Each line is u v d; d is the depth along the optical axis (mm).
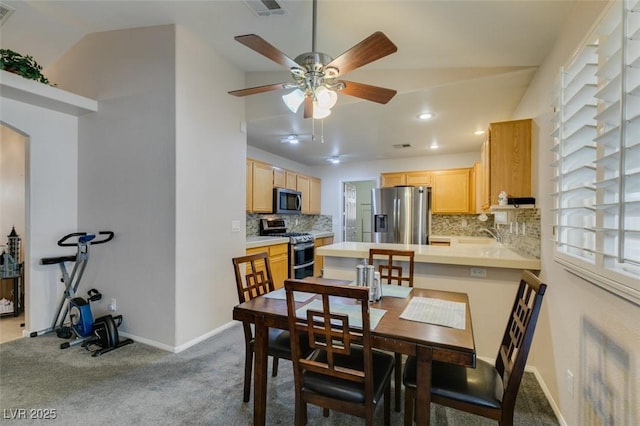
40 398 1946
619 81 1024
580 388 1475
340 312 1597
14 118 2771
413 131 3762
